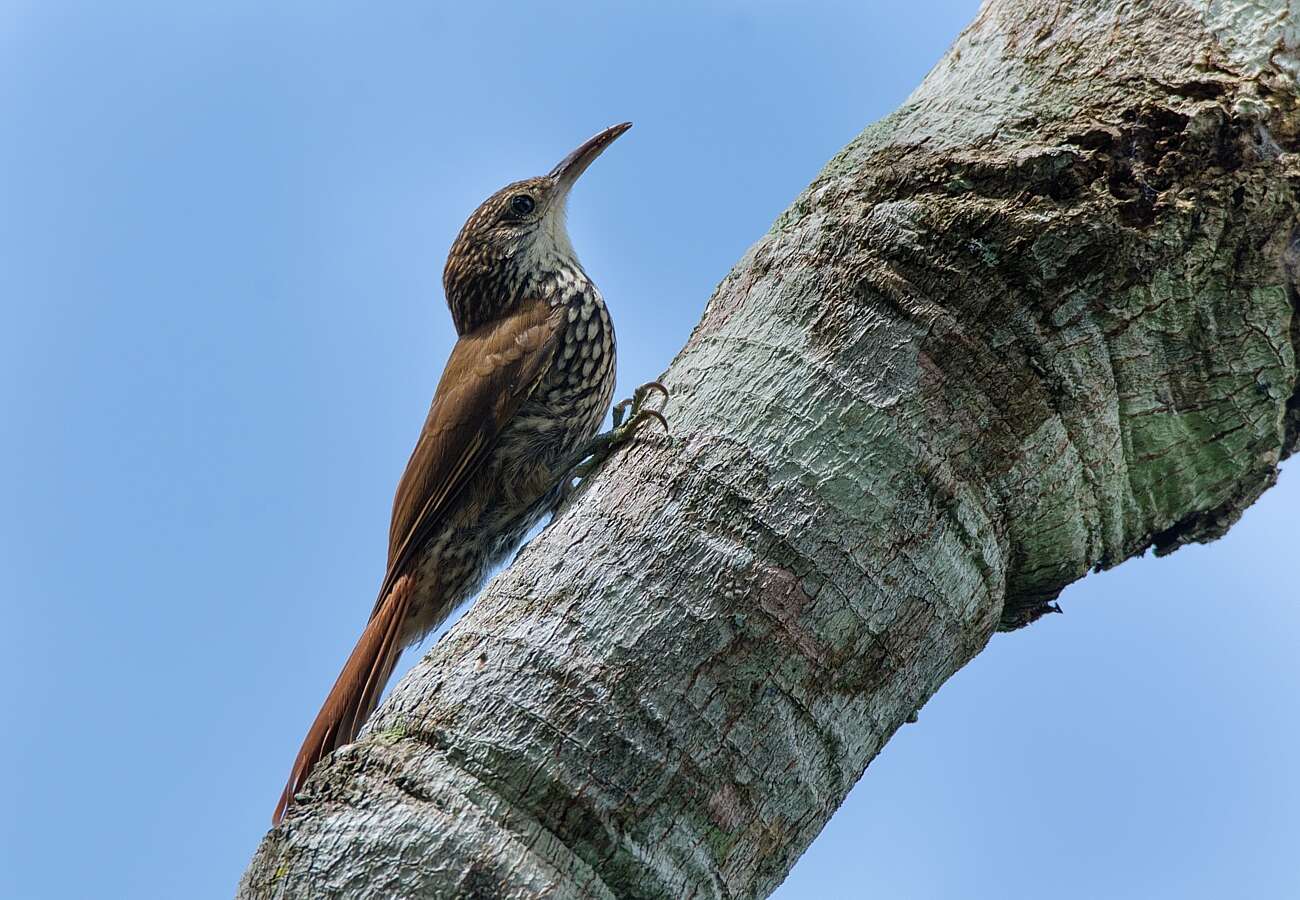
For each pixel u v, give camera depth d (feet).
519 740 15.72
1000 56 20.90
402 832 15.24
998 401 18.48
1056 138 19.38
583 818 15.43
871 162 20.17
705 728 16.07
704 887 15.74
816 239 19.53
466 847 15.11
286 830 15.76
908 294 18.67
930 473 17.89
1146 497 20.12
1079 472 19.15
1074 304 18.71
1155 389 19.48
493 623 16.87
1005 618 21.58
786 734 16.44
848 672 17.04
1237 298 19.34
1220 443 19.97
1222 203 19.04
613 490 18.02
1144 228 18.89
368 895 14.94
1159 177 19.10
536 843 15.26
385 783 15.70
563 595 16.80
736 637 16.53
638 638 16.38
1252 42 19.94
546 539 17.85
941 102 20.70
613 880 15.37
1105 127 19.35
